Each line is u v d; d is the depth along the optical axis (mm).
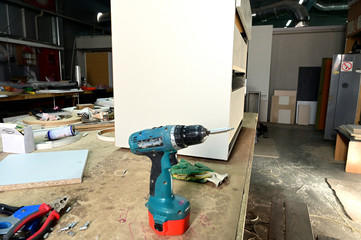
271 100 6066
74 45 6285
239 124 1516
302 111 5891
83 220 577
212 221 583
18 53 4727
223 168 916
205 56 915
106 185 764
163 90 1002
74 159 951
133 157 1030
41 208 577
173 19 931
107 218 587
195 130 524
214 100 933
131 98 1063
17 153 1047
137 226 560
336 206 2133
